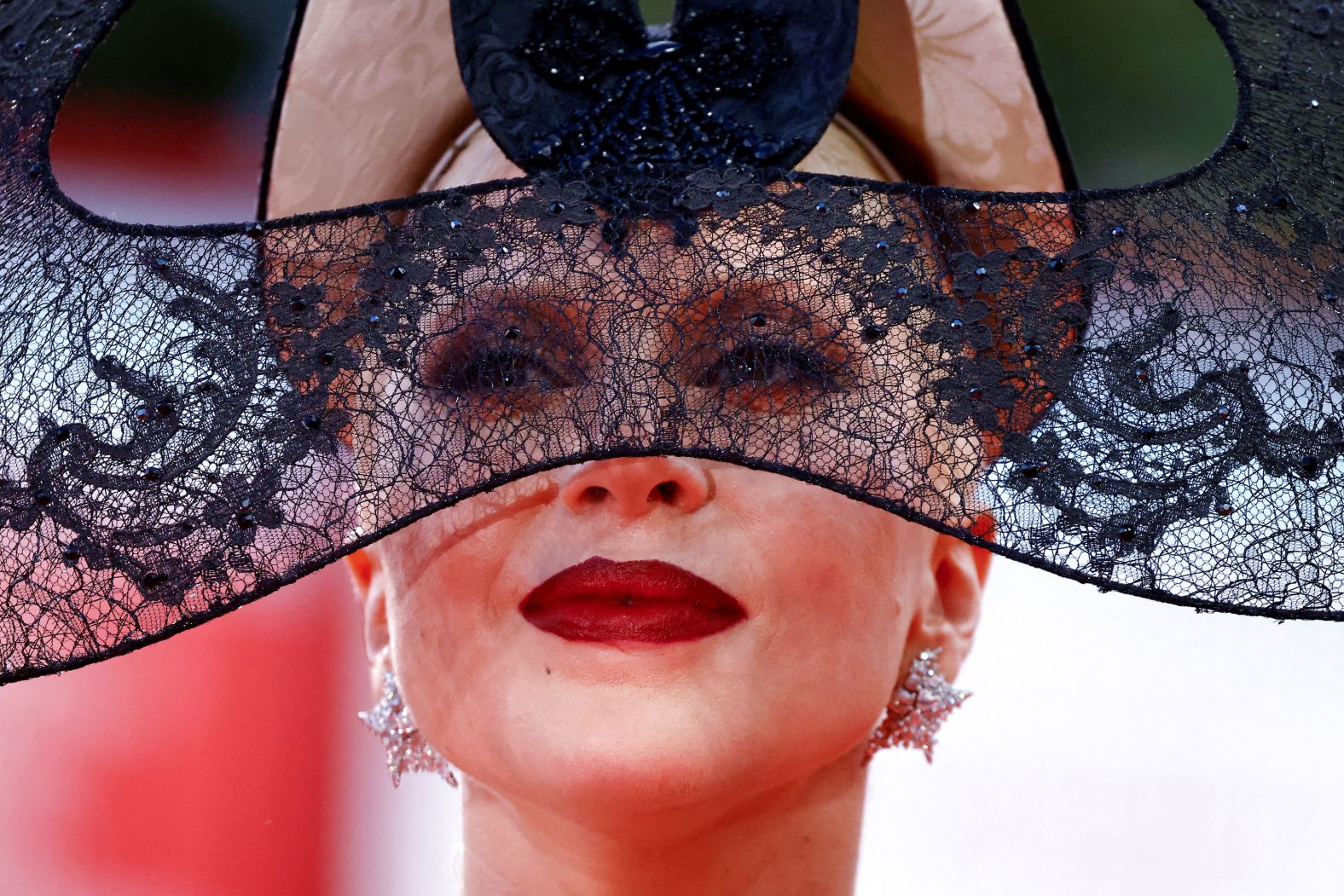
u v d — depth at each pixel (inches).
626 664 103.7
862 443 93.5
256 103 278.7
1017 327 95.1
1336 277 97.3
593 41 104.9
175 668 293.9
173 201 283.6
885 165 126.6
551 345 94.8
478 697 107.0
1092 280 96.1
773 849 116.9
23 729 285.6
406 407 94.7
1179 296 96.0
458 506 107.9
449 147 124.0
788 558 105.0
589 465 102.6
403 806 298.4
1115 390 94.1
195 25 268.1
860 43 119.3
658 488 104.0
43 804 283.1
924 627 125.6
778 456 93.1
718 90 103.7
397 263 96.0
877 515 110.2
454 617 108.2
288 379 95.2
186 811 289.4
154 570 93.5
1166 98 177.9
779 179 97.1
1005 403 93.7
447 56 117.1
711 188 96.0
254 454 94.1
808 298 94.7
